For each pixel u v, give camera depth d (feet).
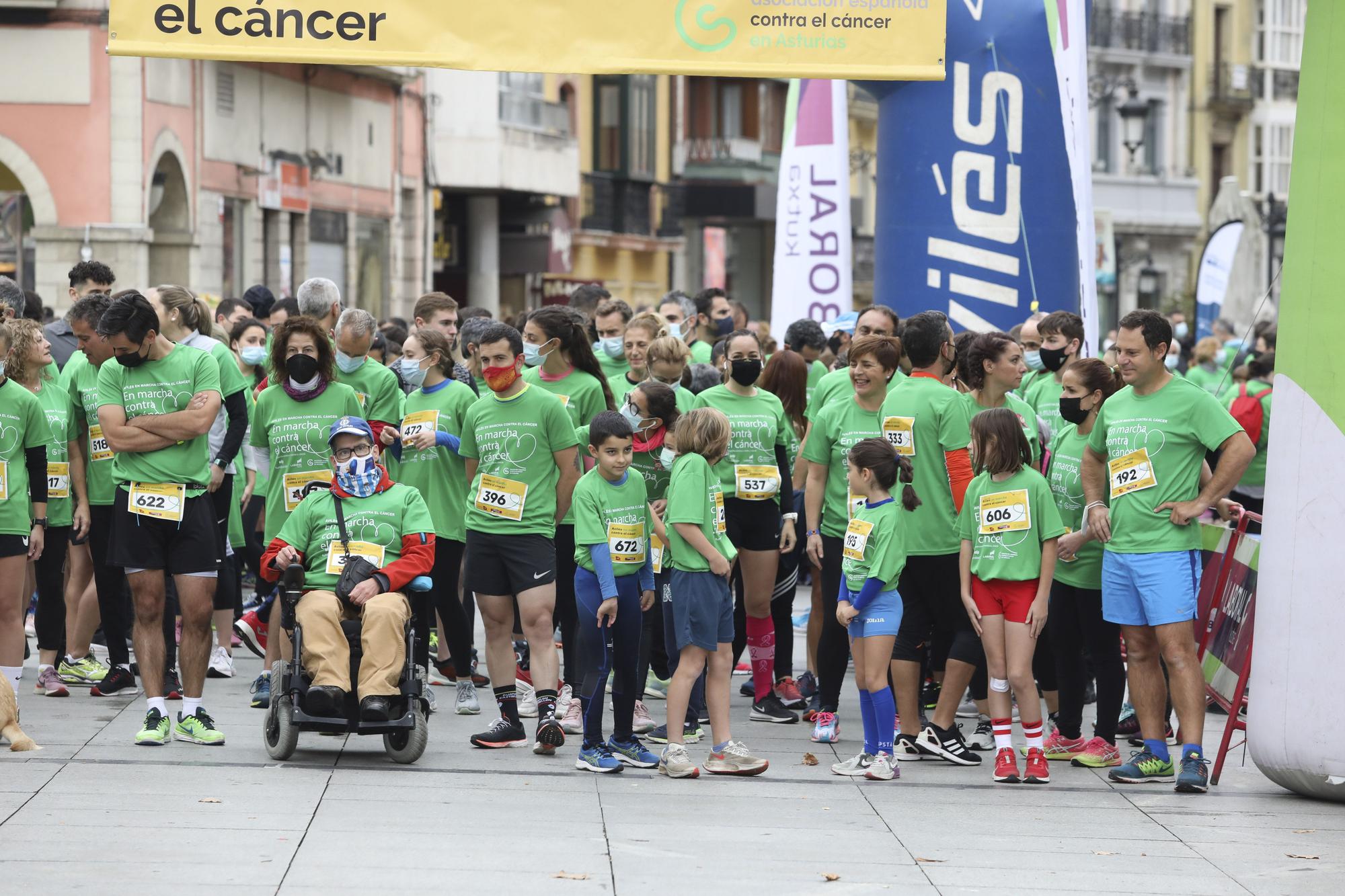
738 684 98.48
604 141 377.91
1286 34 516.32
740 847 60.18
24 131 227.61
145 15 82.48
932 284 105.70
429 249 326.85
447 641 85.25
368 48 83.10
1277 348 72.02
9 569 76.74
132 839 58.29
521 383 77.15
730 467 83.76
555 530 79.41
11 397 76.59
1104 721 76.79
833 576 80.59
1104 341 327.67
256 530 101.60
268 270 269.64
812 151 133.28
